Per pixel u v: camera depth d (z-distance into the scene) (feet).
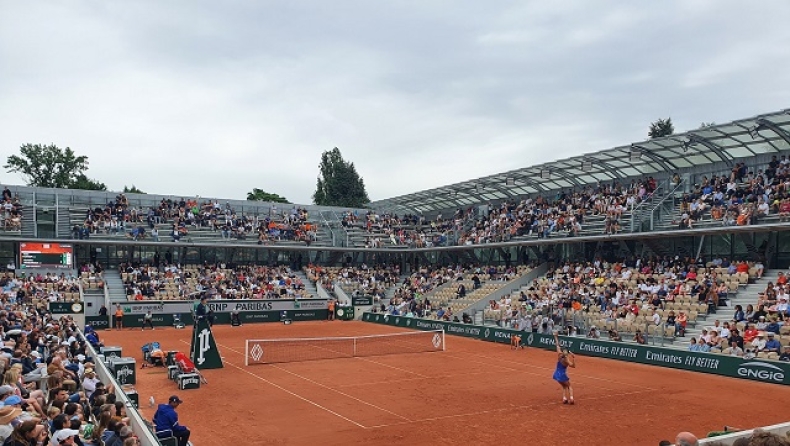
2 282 149.38
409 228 231.30
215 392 81.00
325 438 58.54
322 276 204.03
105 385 64.64
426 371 98.22
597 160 151.12
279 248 202.80
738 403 73.97
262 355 114.32
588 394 79.46
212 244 192.54
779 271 116.88
